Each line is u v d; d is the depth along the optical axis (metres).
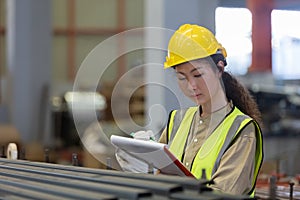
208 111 2.02
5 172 1.48
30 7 9.55
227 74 2.14
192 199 1.07
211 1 6.44
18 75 9.55
